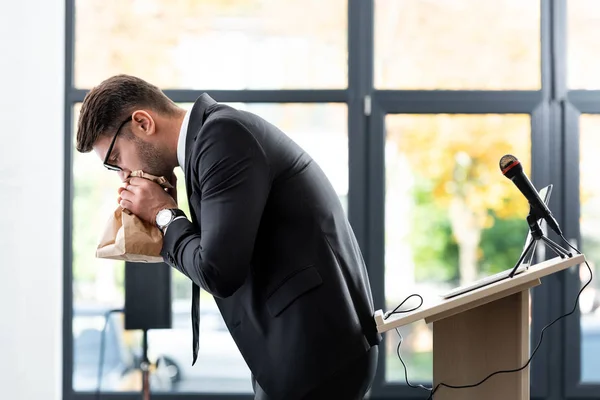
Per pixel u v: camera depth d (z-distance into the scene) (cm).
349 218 455
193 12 457
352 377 166
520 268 169
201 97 171
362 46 454
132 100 170
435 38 457
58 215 420
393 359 452
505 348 175
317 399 164
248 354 167
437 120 457
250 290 166
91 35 456
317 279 162
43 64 405
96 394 453
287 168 165
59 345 423
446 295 171
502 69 457
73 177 456
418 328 451
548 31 455
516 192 456
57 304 416
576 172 454
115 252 170
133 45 457
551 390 454
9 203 364
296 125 457
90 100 172
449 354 179
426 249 457
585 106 454
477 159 457
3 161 360
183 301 452
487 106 454
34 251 389
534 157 454
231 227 154
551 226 171
